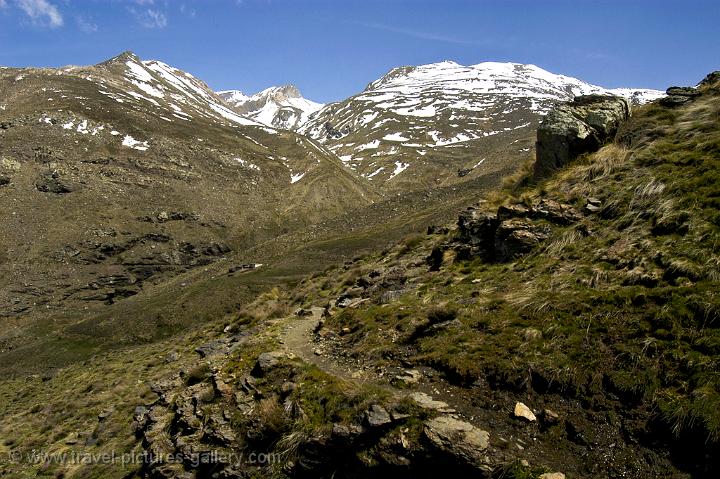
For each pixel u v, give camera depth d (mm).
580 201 15055
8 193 110125
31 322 78812
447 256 17656
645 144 15875
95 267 96625
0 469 16812
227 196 137625
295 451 8852
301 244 83438
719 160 12445
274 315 24156
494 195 20344
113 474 12742
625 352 8445
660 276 9969
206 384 13406
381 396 9117
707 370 7441
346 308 17172
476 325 11117
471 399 8875
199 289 66188
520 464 7027
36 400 29453
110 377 26750
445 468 7352
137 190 124500
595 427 7586
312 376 10766
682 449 6785
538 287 11859
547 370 8727
